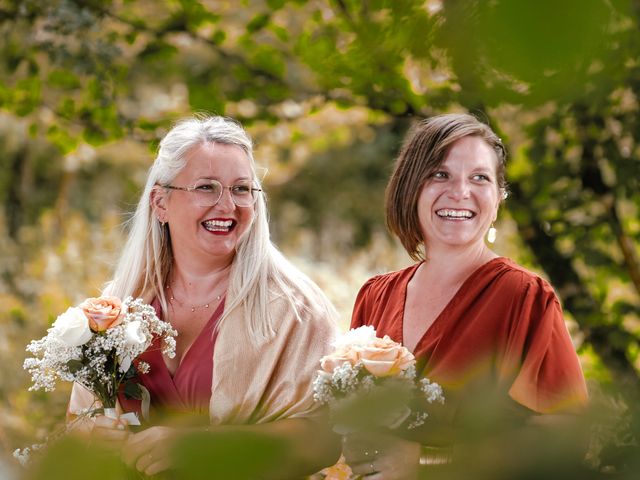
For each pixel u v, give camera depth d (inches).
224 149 108.9
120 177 422.6
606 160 144.4
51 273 297.9
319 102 190.4
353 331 88.2
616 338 152.4
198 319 110.1
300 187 548.7
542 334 92.8
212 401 104.0
